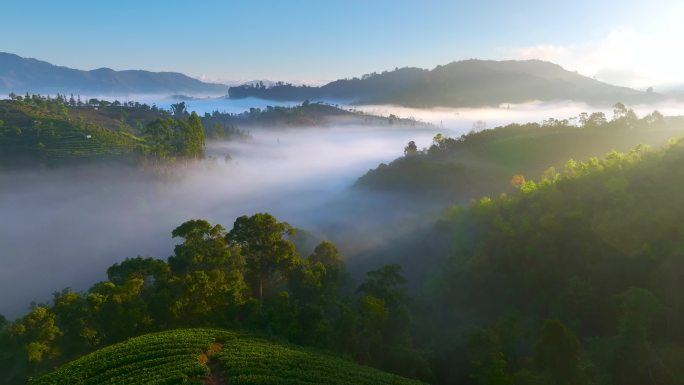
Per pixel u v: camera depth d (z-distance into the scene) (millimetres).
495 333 47156
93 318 44562
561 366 36656
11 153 160500
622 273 51344
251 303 51281
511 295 59469
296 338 48281
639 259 50906
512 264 61906
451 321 59719
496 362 40500
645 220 51875
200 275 48219
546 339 37531
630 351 39125
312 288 58500
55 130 182125
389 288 60625
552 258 57188
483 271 62469
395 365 47406
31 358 39031
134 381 35438
